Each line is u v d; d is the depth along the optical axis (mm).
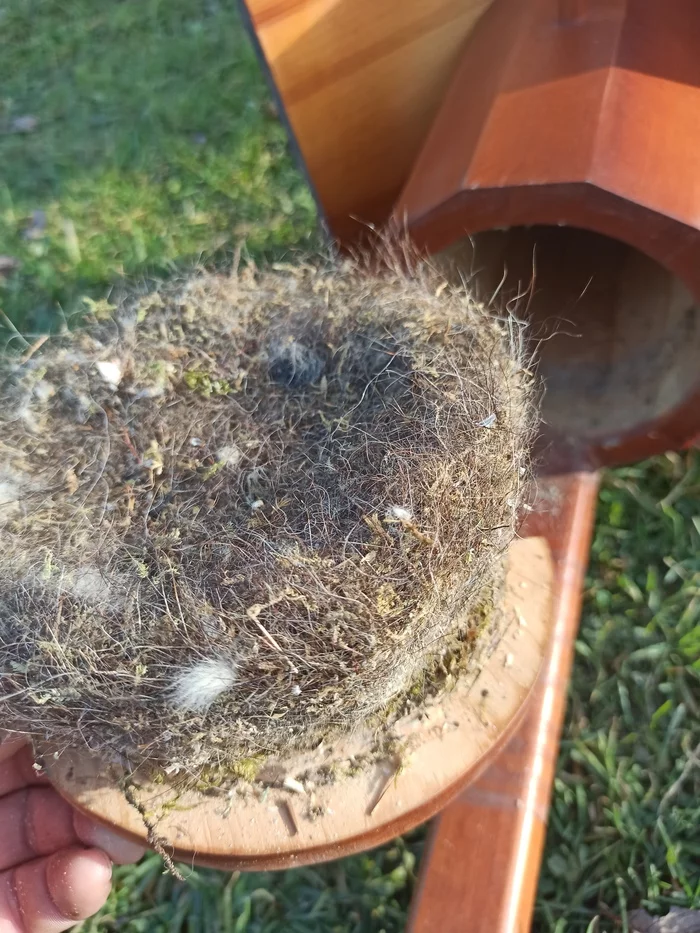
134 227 453
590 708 299
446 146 280
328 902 276
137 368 245
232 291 265
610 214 238
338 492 214
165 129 510
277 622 193
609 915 264
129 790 219
